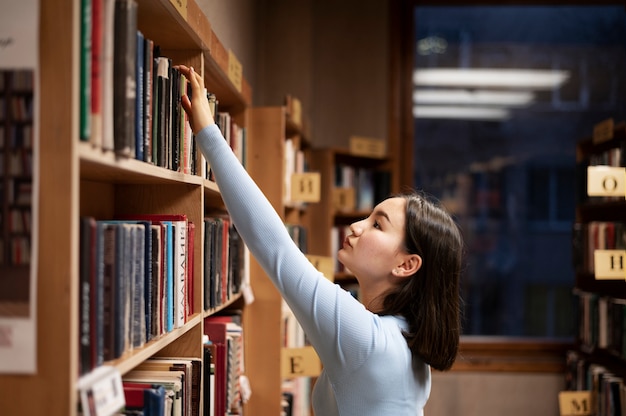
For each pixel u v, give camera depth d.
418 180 4.65
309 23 4.39
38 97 0.96
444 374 4.45
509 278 4.62
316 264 3.01
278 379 2.77
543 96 4.62
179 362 1.62
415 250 1.58
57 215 0.96
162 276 1.45
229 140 2.29
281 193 2.83
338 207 4.08
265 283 2.80
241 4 3.43
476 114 4.64
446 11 4.65
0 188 0.96
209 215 2.40
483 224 4.64
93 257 1.06
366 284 1.66
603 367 3.74
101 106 1.05
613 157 3.58
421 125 4.66
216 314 2.58
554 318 4.59
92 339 1.06
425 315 1.54
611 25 4.59
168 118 1.47
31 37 0.96
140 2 1.39
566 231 4.60
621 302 3.54
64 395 0.96
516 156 4.64
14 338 0.96
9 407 0.96
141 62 1.25
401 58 4.57
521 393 4.41
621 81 4.59
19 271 0.96
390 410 1.43
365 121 4.52
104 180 1.58
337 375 1.45
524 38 4.64
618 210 3.84
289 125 3.32
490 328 4.61
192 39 1.70
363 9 4.53
